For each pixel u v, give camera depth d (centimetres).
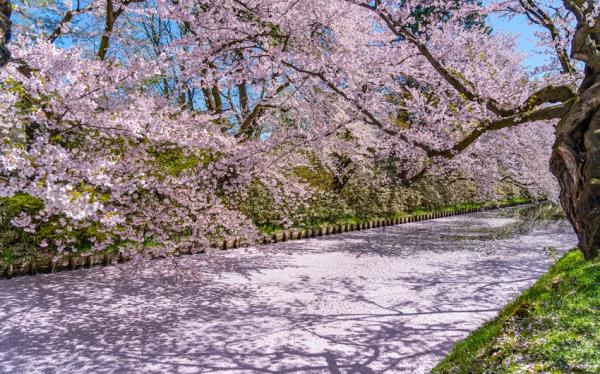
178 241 742
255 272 810
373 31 1112
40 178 358
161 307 589
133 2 774
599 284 377
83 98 458
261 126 1074
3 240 735
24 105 527
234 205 915
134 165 627
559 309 344
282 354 439
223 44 693
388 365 414
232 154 777
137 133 493
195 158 855
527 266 899
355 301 635
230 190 816
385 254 1026
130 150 635
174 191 708
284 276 785
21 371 390
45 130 498
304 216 1330
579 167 525
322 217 1416
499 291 697
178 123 646
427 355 438
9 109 473
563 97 612
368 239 1254
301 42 710
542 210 2166
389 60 846
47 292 637
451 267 884
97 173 402
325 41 856
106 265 810
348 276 794
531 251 1081
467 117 798
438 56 993
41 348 443
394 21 712
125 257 832
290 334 497
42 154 352
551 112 598
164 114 671
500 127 666
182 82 682
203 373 394
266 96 789
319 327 522
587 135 516
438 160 1474
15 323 509
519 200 2834
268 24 734
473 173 1600
